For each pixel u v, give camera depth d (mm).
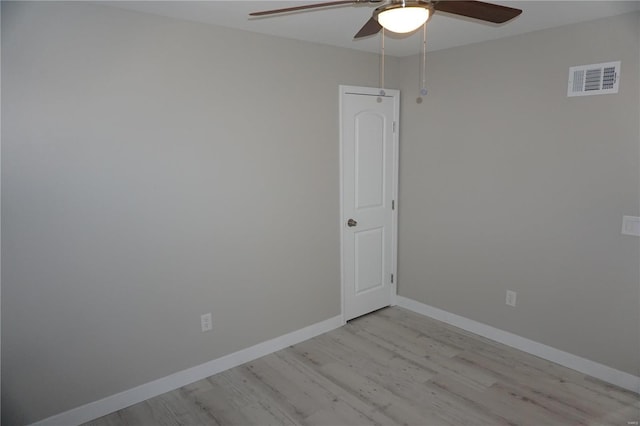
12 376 2146
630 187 2492
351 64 3385
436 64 3447
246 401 2566
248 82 2809
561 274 2859
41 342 2207
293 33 2846
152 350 2594
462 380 2756
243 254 2934
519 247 3072
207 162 2680
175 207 2580
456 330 3523
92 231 2297
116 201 2355
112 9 2230
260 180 2955
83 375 2355
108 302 2395
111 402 2463
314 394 2633
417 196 3768
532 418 2367
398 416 2410
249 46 2783
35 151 2084
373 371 2891
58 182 2164
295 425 2346
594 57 2557
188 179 2611
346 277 3623
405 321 3721
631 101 2436
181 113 2535
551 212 2865
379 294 3932
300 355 3129
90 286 2324
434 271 3711
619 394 2574
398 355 3107
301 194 3207
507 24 2643
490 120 3137
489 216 3234
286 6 2244
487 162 3195
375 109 3613
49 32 2062
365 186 3646
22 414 2195
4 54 1964
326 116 3281
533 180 2936
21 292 2123
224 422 2375
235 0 2137
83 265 2289
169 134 2502
